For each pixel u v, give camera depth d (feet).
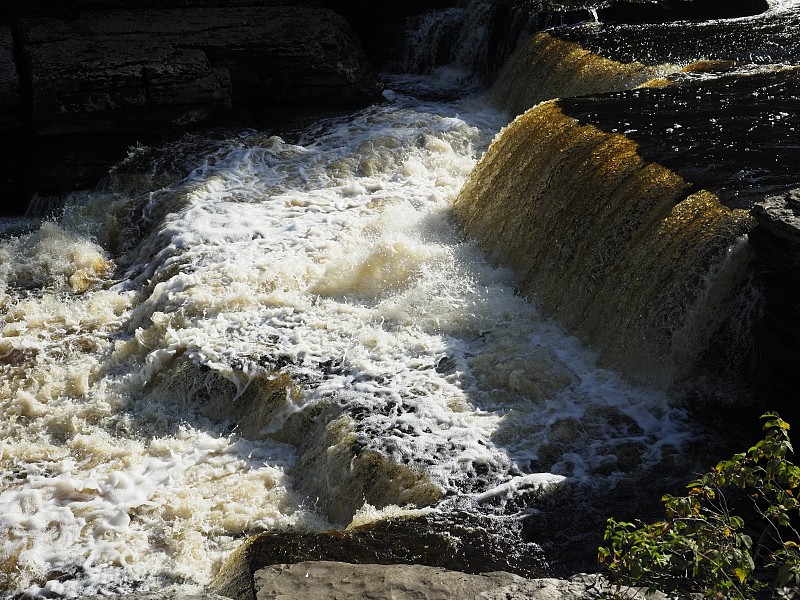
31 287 33.86
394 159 40.29
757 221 21.75
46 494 23.32
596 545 19.47
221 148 41.78
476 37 52.26
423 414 23.95
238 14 50.21
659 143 28.55
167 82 42.50
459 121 43.86
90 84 41.19
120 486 23.56
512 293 29.48
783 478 13.71
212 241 33.45
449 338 27.30
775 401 21.49
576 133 30.48
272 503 22.94
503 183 32.55
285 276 30.86
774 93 33.76
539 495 21.11
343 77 47.09
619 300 25.64
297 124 45.03
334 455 23.13
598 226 27.50
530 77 46.06
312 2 54.03
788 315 20.81
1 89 40.78
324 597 16.65
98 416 26.45
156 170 40.32
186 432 25.52
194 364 26.91
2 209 42.45
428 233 33.68
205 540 21.89
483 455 22.41
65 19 47.85
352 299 29.91
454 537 19.71
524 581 17.02
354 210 35.83
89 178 41.50
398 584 17.01
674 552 13.64
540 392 24.50
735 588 13.37
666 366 23.85
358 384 25.35
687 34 46.42
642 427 23.02
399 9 56.59
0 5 48.03
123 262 35.53
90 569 21.06
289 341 27.63
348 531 19.86
